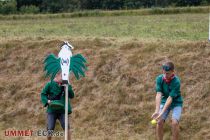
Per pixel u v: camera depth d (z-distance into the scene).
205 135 41.47
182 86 46.69
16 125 48.47
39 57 57.38
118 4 168.25
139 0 166.00
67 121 37.41
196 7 130.12
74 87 51.22
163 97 36.88
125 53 53.66
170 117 43.69
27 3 182.75
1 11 162.50
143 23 94.12
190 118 43.38
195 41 52.69
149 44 54.16
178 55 50.50
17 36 69.69
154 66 50.12
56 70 39.22
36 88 53.03
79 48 57.16
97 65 52.97
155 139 42.22
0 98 52.88
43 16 130.62
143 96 47.38
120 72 51.12
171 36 66.00
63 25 96.94
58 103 38.03
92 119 46.66
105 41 57.94
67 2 178.38
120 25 91.25
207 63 48.16
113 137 43.28
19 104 51.44
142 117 45.12
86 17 126.00
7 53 59.34
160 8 131.25
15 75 55.78
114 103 47.72
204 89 45.53
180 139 41.88
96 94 49.66
